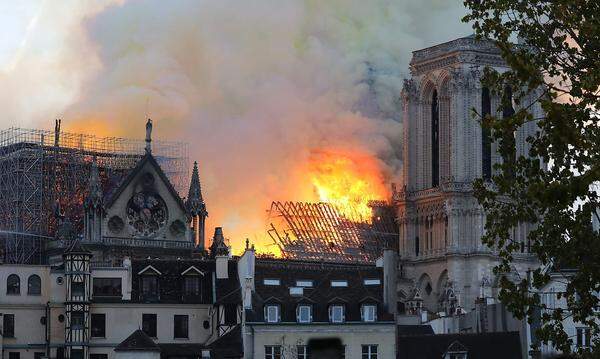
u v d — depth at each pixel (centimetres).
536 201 17375
